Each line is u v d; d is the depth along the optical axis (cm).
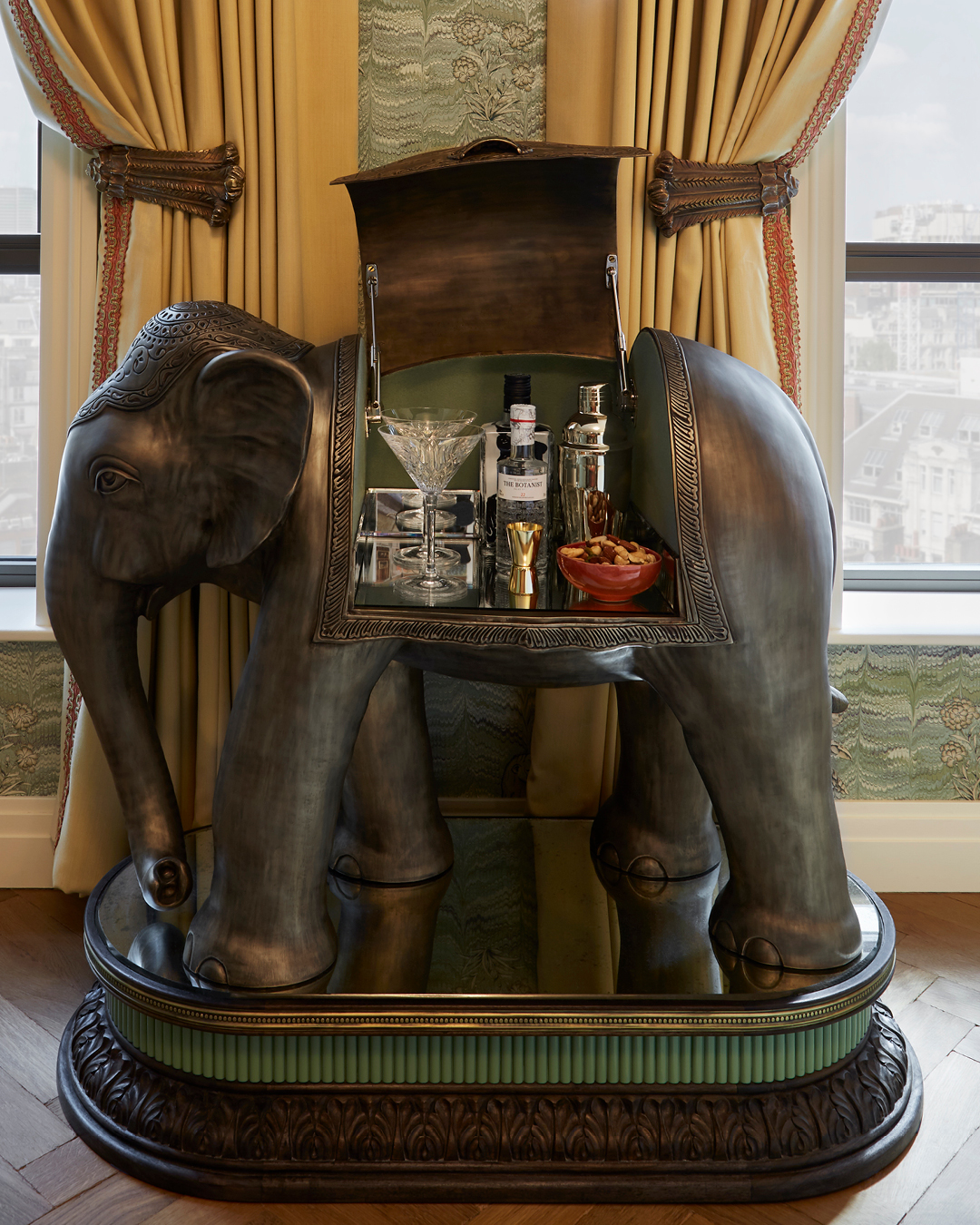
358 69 192
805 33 183
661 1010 135
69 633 146
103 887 168
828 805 145
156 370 138
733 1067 138
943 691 216
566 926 164
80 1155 142
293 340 150
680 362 141
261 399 129
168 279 189
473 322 174
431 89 196
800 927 145
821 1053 141
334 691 136
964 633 211
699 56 185
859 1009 140
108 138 183
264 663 137
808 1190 136
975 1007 175
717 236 189
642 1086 138
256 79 182
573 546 141
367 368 169
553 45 191
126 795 152
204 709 198
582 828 202
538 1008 134
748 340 190
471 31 194
